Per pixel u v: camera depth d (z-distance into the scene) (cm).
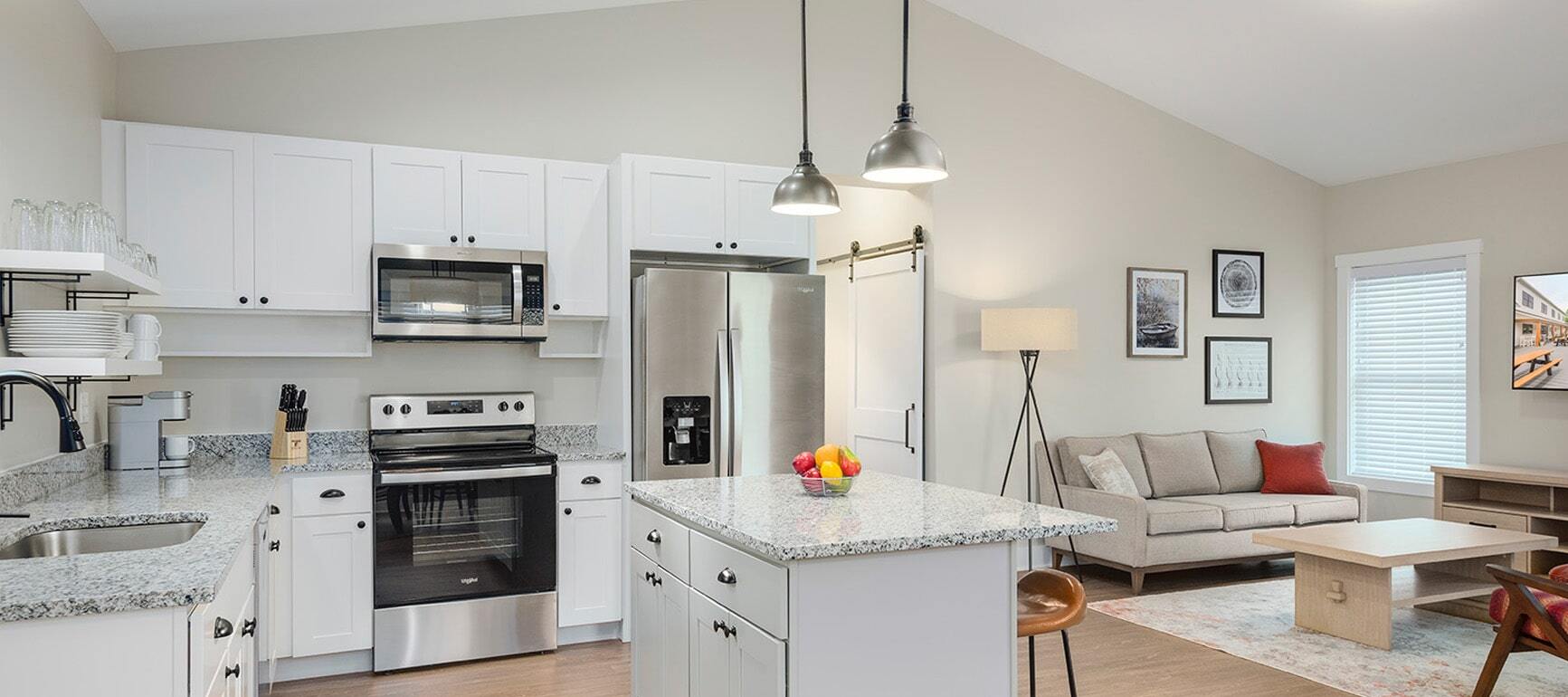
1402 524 498
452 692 379
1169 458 613
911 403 594
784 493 309
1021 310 555
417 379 463
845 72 560
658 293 447
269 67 441
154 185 389
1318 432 700
